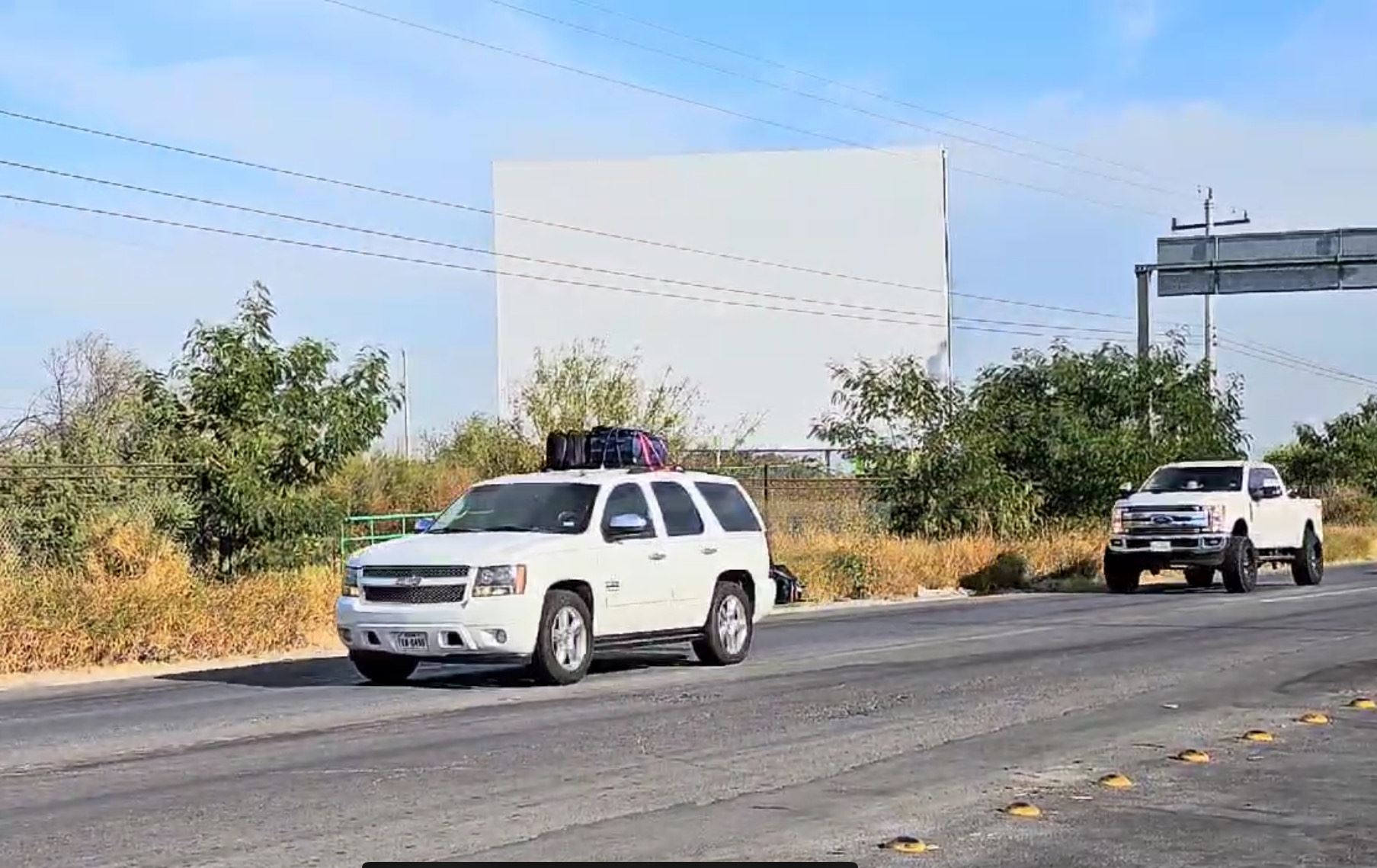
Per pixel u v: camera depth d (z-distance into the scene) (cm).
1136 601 2634
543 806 889
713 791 934
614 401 3666
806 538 3103
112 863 765
